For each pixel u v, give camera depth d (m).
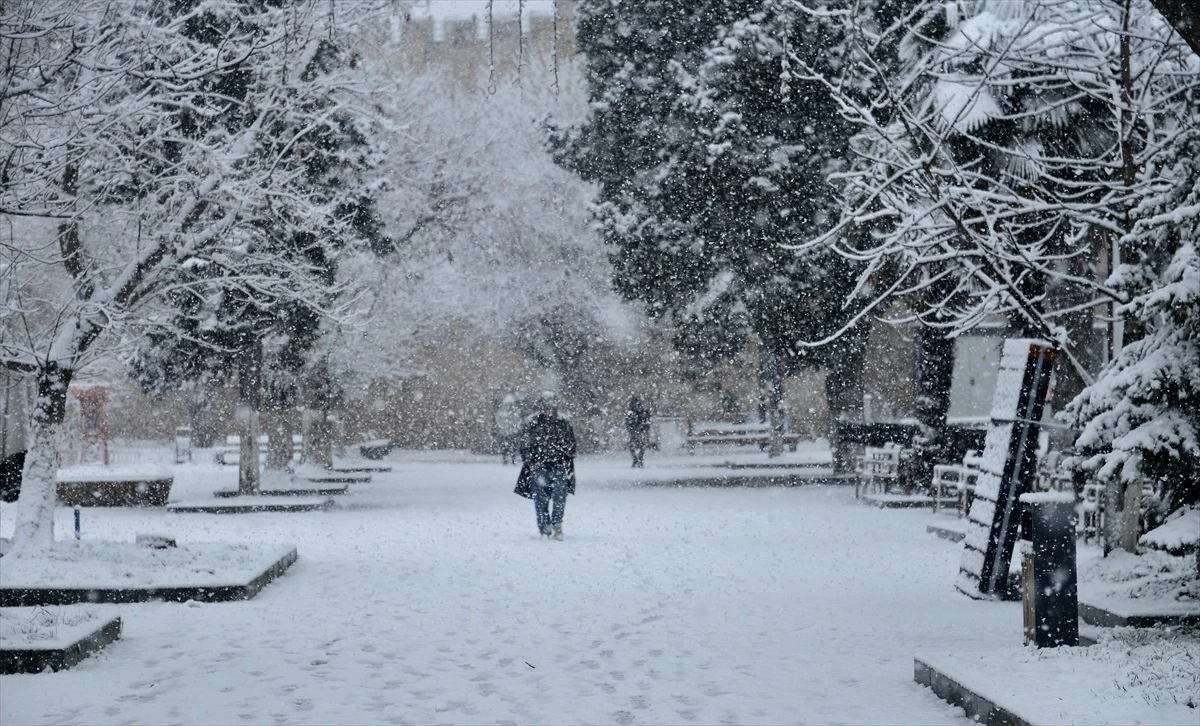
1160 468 10.12
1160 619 9.54
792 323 32.00
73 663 9.35
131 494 28.33
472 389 54.22
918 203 14.93
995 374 28.53
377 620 11.62
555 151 35.56
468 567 15.76
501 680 8.90
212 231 17.00
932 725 7.35
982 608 11.86
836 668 9.13
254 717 7.78
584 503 26.97
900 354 49.44
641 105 33.34
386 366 46.34
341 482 33.66
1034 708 6.74
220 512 25.91
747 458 43.53
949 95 15.16
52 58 14.52
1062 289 20.86
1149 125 13.50
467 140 44.62
